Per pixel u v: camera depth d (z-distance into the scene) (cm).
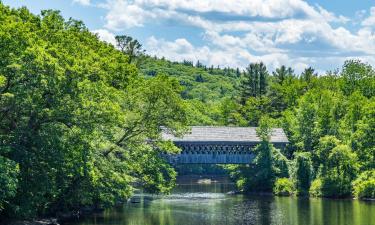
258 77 17112
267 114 14675
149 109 6247
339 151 9488
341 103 11875
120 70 7469
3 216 4812
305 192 9481
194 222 5847
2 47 4209
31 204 4716
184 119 6397
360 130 9981
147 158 6438
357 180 9062
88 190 5538
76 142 4716
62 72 4347
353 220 6066
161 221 5825
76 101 4616
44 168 4694
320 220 6078
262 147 10181
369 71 15238
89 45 7012
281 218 6269
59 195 5462
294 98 15325
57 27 5694
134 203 7788
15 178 4050
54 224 5109
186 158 10381
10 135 4462
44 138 4547
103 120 4916
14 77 4256
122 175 6041
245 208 7325
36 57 4200
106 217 5947
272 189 9838
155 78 6384
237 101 17138
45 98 4494
